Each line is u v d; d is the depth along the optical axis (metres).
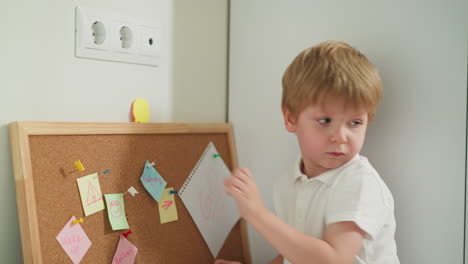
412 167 0.79
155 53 1.03
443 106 0.74
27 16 0.84
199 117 1.14
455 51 0.72
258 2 1.10
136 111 0.99
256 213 0.74
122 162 0.92
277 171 1.05
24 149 0.77
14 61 0.83
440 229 0.75
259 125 1.10
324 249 0.68
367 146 0.87
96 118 0.94
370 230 0.69
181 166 1.02
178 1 1.08
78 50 0.90
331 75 0.71
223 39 1.18
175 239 0.98
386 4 0.83
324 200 0.77
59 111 0.89
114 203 0.88
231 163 1.15
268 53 1.07
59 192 0.81
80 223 0.83
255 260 1.13
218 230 1.08
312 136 0.74
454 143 0.73
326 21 0.94
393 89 0.82
